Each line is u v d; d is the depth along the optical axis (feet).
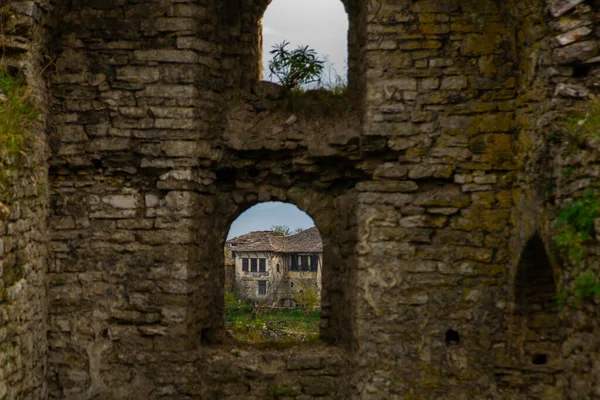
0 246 22.08
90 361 29.60
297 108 31.83
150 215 29.63
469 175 29.14
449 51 29.22
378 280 29.22
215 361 30.17
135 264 29.66
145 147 29.50
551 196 23.32
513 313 28.58
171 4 29.45
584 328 19.69
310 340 32.63
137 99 29.58
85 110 29.68
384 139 29.35
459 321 29.04
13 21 26.27
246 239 125.29
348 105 31.55
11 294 23.58
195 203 30.07
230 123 31.50
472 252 29.12
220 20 31.48
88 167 29.86
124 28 29.58
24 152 25.35
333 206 31.89
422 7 29.22
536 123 25.93
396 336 29.14
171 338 29.45
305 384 30.14
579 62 24.11
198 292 30.50
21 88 26.37
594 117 21.85
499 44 29.09
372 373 29.09
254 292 122.42
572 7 24.21
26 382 25.93
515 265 27.96
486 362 28.91
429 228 29.35
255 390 30.17
